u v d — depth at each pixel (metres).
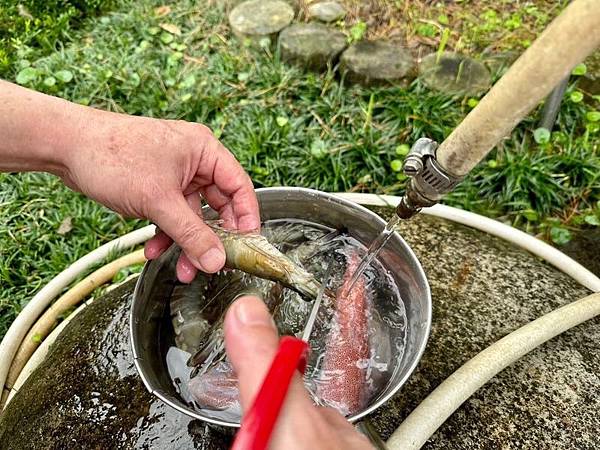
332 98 0.72
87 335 0.42
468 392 0.36
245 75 0.76
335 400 0.31
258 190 0.38
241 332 0.18
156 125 0.35
